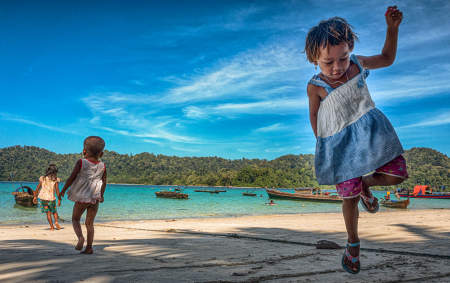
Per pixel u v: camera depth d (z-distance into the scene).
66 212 20.19
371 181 1.81
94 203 3.40
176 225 8.81
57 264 2.36
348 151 1.73
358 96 1.75
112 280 1.83
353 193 1.72
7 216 16.25
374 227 6.23
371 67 1.88
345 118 1.76
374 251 3.25
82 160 3.39
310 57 1.75
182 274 2.05
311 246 3.89
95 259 2.68
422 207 34.25
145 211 24.23
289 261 2.68
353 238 1.84
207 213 22.22
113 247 3.70
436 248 3.40
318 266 2.44
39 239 4.79
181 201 44.44
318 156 1.86
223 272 2.16
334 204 40.25
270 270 2.25
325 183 1.81
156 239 4.73
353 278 2.02
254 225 8.64
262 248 3.62
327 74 1.76
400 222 7.91
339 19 1.67
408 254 3.02
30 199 25.52
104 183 3.60
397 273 2.18
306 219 12.24
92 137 3.61
